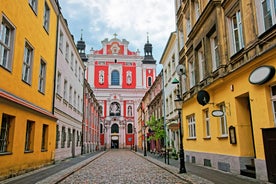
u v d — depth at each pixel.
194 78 18.62
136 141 71.88
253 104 10.24
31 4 14.77
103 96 74.44
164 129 30.98
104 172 14.27
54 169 15.02
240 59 11.54
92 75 75.00
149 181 10.71
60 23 21.27
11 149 11.52
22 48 12.94
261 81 9.32
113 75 76.31
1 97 10.08
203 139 16.06
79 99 32.22
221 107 13.88
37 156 15.03
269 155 9.02
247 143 11.54
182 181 10.53
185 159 20.00
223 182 9.53
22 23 12.90
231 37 12.73
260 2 10.02
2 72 10.73
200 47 17.06
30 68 14.39
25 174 12.58
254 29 10.13
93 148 49.34
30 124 14.47
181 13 21.61
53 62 19.03
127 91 75.44
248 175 10.67
